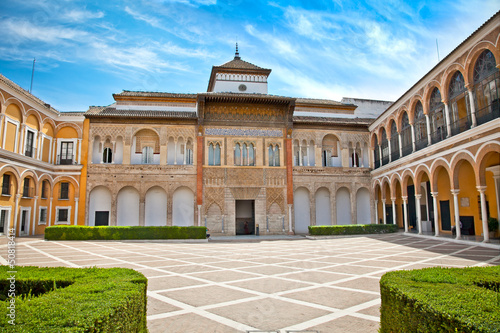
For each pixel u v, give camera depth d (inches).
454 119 847.7
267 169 1217.4
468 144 743.1
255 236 1135.6
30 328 130.6
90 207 1138.0
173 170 1165.1
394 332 185.9
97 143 1178.6
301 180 1242.6
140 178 1149.1
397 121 1103.0
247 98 1188.5
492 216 848.9
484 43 684.7
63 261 527.8
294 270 462.0
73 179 1130.7
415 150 997.2
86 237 909.2
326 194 1280.8
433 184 897.5
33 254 612.4
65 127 1175.0
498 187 824.9
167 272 446.3
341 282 381.1
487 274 225.9
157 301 305.4
